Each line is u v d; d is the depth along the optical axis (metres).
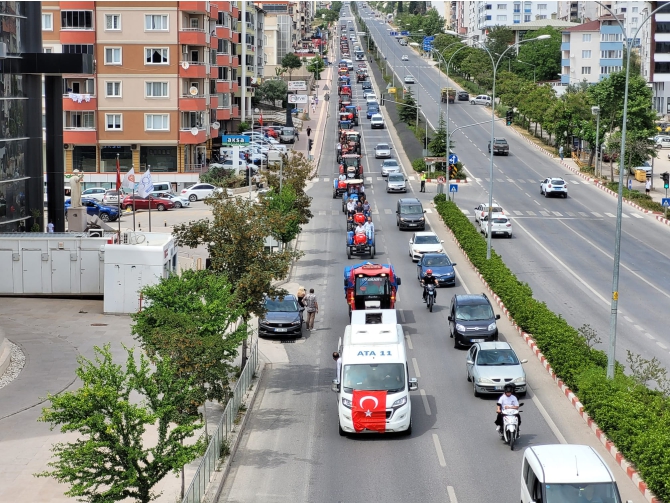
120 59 90.00
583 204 82.31
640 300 49.19
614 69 166.62
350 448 27.98
